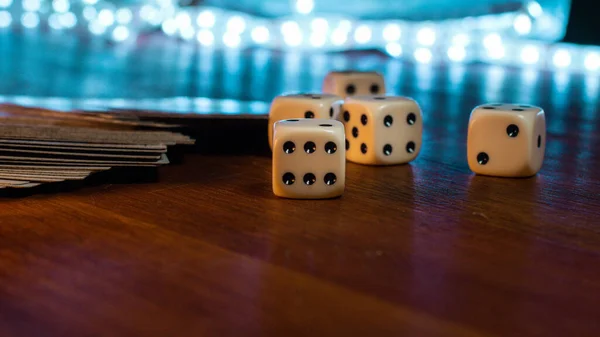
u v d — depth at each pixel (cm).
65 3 65
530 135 23
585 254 18
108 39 64
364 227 19
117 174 23
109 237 19
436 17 67
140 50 58
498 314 16
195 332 15
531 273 17
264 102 35
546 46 57
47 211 20
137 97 37
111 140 24
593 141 29
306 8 63
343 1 69
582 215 20
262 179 23
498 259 18
